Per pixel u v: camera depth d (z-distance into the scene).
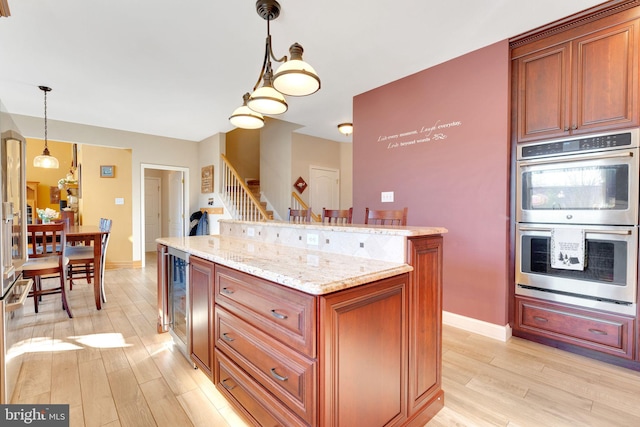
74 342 2.47
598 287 2.13
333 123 5.10
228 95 3.67
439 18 2.23
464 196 2.73
